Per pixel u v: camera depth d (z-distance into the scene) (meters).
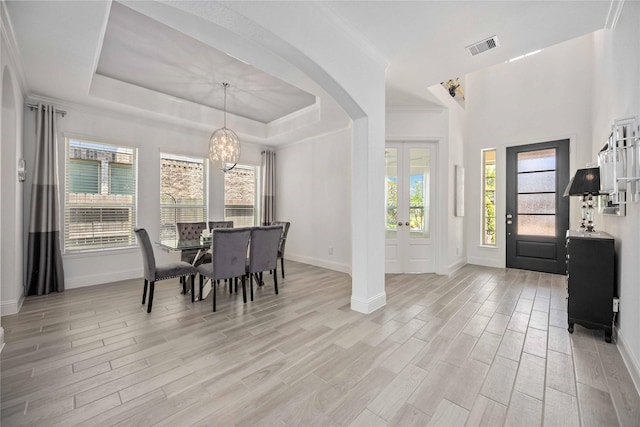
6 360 2.00
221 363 1.98
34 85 3.24
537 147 4.71
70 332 2.45
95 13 2.05
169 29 2.71
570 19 2.40
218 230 2.96
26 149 3.47
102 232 4.10
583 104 4.28
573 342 2.28
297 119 5.04
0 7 1.94
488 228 5.30
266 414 1.50
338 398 1.62
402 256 4.67
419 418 1.46
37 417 1.46
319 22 2.28
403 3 2.20
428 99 4.21
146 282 3.13
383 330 2.50
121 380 1.78
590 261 2.35
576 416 1.48
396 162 4.67
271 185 6.16
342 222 4.97
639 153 1.90
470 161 5.43
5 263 2.81
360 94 2.75
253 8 1.81
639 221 1.85
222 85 3.98
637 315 1.82
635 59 1.98
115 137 4.18
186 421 1.45
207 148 5.24
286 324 2.64
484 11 2.29
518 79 4.89
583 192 2.66
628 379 1.79
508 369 1.90
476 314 2.87
